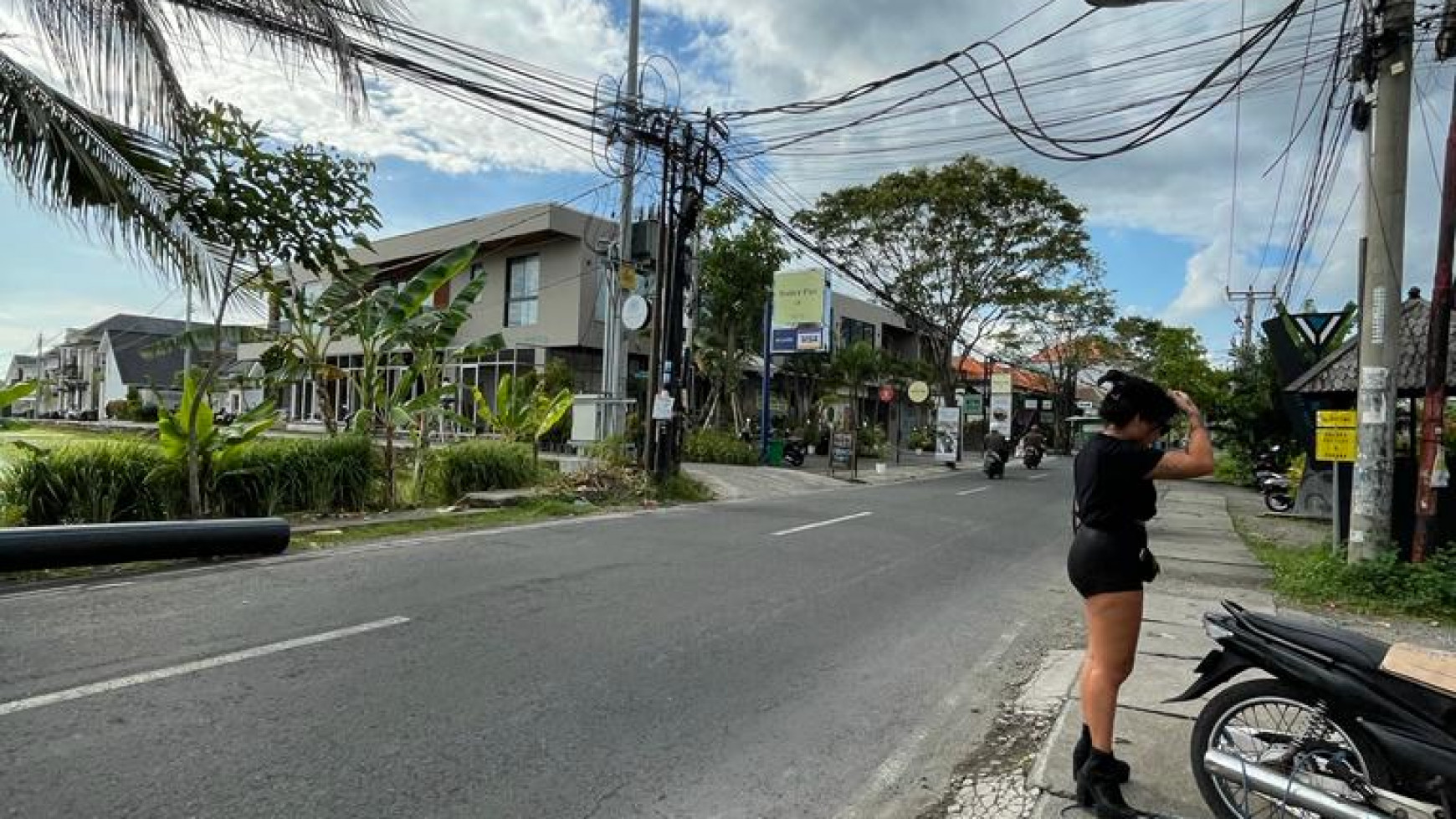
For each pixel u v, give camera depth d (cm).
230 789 341
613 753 399
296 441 1152
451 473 1355
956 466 3166
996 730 463
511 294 2972
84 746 372
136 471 921
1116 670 351
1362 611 787
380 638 551
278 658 501
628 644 568
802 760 407
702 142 1549
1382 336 847
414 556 845
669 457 1596
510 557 857
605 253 1983
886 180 2947
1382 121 845
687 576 801
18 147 720
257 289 1023
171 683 453
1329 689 314
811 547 1011
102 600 620
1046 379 6038
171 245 852
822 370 3434
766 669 536
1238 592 863
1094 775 353
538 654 535
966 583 852
